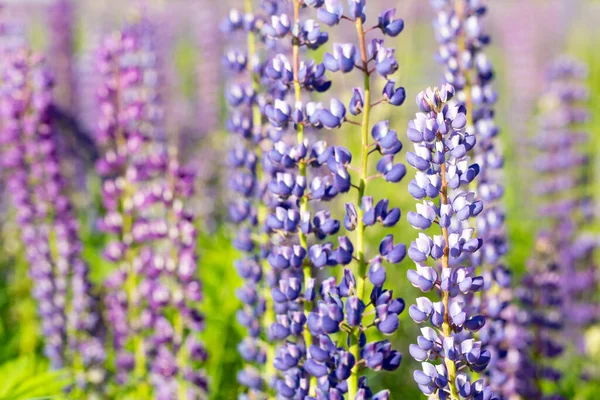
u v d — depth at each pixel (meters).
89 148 2.14
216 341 1.52
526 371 1.37
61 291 1.52
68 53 2.64
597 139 2.46
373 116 1.70
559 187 2.00
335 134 1.80
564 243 1.88
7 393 1.41
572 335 1.65
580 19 3.89
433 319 1.12
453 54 1.35
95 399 1.47
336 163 1.13
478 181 1.33
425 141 1.11
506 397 1.36
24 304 1.83
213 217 2.34
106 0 2.93
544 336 1.42
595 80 3.53
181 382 1.38
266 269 1.32
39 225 1.56
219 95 2.73
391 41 2.44
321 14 1.13
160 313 1.42
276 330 1.19
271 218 1.18
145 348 1.44
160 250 1.45
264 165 1.26
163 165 1.41
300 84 1.18
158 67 2.49
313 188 1.17
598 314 1.66
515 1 3.49
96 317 1.51
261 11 1.33
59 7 2.67
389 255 1.12
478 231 1.31
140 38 1.51
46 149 1.54
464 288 1.11
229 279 1.68
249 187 1.32
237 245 1.32
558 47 3.57
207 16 2.76
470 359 1.12
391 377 1.53
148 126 1.51
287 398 1.20
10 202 2.01
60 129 2.03
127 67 1.49
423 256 1.11
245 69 1.34
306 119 1.17
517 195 2.46
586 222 1.97
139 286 1.42
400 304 1.13
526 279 1.43
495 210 1.32
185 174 1.39
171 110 2.51
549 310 1.44
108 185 1.46
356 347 1.13
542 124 2.08
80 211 2.19
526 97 2.81
